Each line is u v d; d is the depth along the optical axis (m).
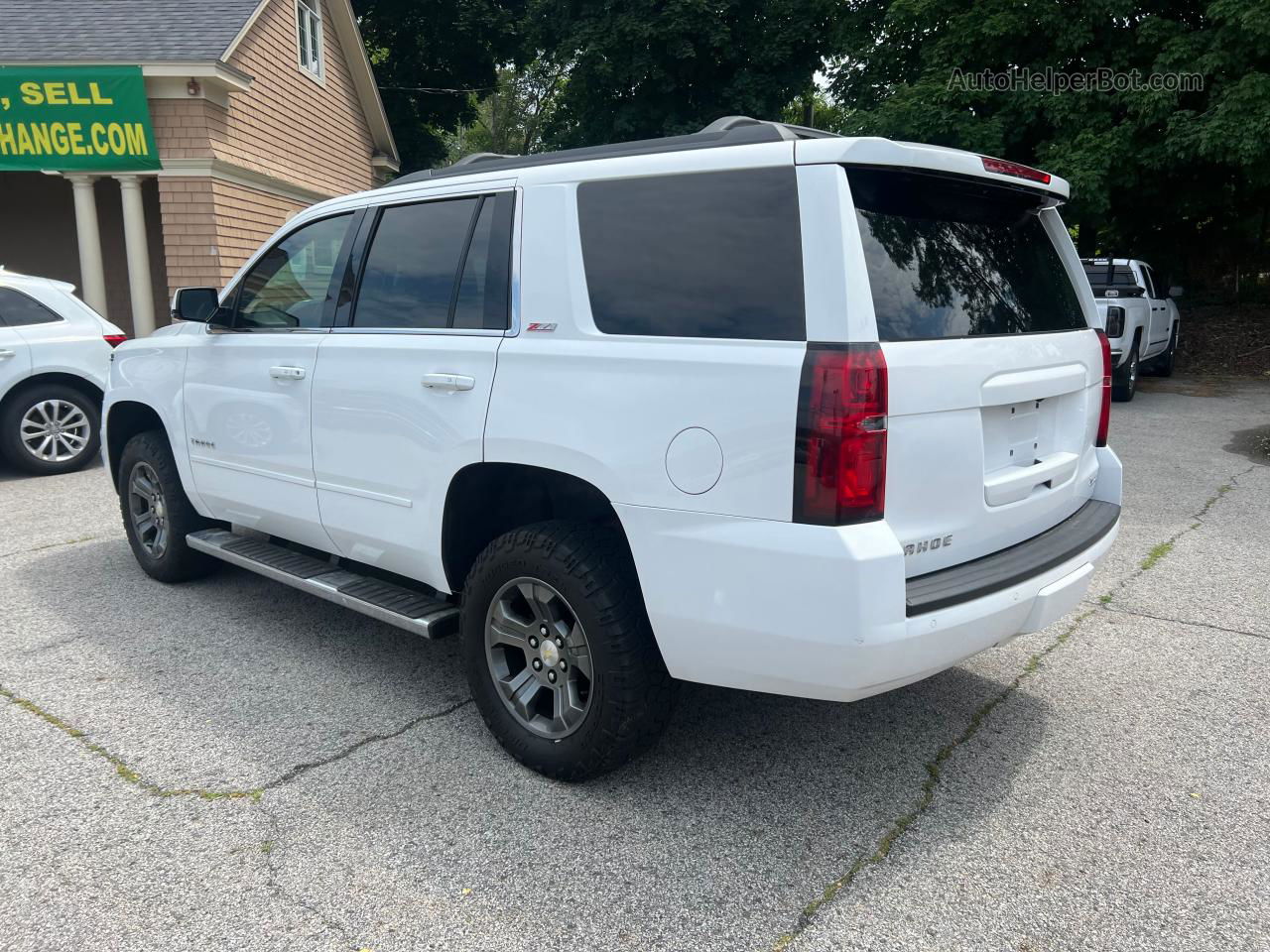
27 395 8.11
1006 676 4.02
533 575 3.04
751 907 2.52
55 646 4.32
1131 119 13.62
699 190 2.78
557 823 2.90
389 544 3.61
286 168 15.38
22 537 6.21
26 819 2.91
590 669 2.96
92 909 2.50
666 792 3.08
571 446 2.88
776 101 23.67
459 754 3.33
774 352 2.52
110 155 12.17
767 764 3.27
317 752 3.34
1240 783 3.15
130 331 16.75
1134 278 12.70
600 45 22.39
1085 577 3.10
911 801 3.04
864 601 2.40
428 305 3.49
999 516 2.90
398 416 3.45
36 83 11.76
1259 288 19.52
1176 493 7.25
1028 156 15.21
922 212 2.79
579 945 2.37
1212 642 4.38
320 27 16.97
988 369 2.77
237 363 4.27
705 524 2.62
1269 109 12.04
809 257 2.52
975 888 2.60
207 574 5.30
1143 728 3.54
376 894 2.56
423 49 28.89
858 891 2.59
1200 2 13.66
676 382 2.68
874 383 2.42
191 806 2.98
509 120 44.06
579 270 3.01
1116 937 2.40
